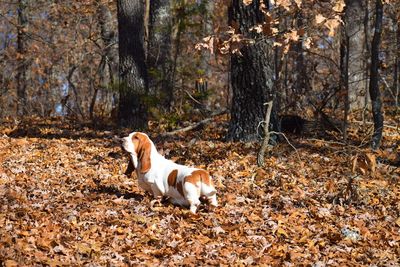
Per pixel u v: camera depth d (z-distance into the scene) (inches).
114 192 377.7
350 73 780.0
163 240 289.7
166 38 836.0
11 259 246.8
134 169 351.6
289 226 324.8
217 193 381.1
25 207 325.4
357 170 434.3
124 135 617.9
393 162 494.9
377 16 531.8
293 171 446.6
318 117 682.8
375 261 282.2
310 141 567.5
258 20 524.4
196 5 795.4
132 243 284.4
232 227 311.3
